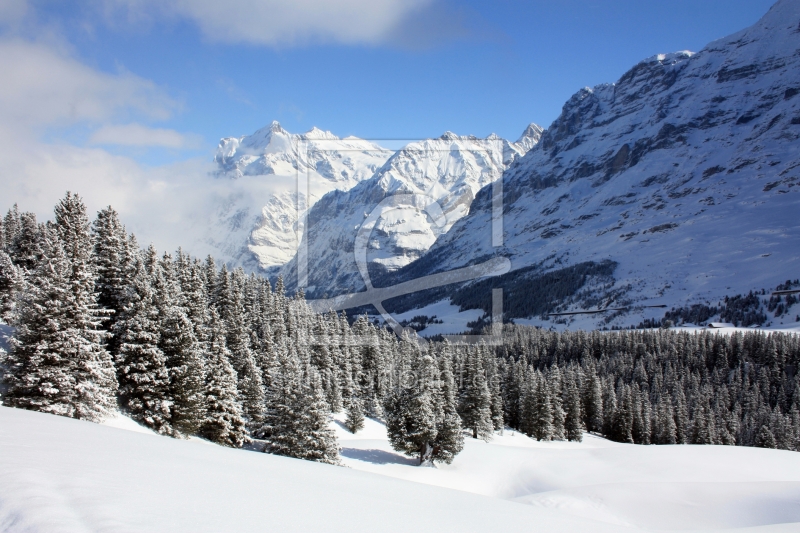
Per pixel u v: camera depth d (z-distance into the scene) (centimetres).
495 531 1334
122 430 2462
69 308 3491
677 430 11169
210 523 973
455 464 5947
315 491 1538
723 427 11062
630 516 3469
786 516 3244
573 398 9550
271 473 1822
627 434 10394
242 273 8925
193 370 4166
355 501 1468
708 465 6066
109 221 4797
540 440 8988
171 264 5769
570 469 6047
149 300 4178
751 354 16788
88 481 1159
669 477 5622
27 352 3378
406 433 5700
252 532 961
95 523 851
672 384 13950
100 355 3625
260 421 5503
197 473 1520
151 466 1505
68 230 4712
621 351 17600
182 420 4100
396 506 1500
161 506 1041
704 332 19150
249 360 5638
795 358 16125
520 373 10250
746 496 3669
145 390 3966
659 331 19450
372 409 8794
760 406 11856
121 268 4600
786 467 6031
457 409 8000
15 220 8012
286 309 9375
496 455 6494
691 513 3462
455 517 1465
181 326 4250
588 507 3644
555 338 19200
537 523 1556
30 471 1154
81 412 3322
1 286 5588
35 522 810
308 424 4509
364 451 5909
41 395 3316
